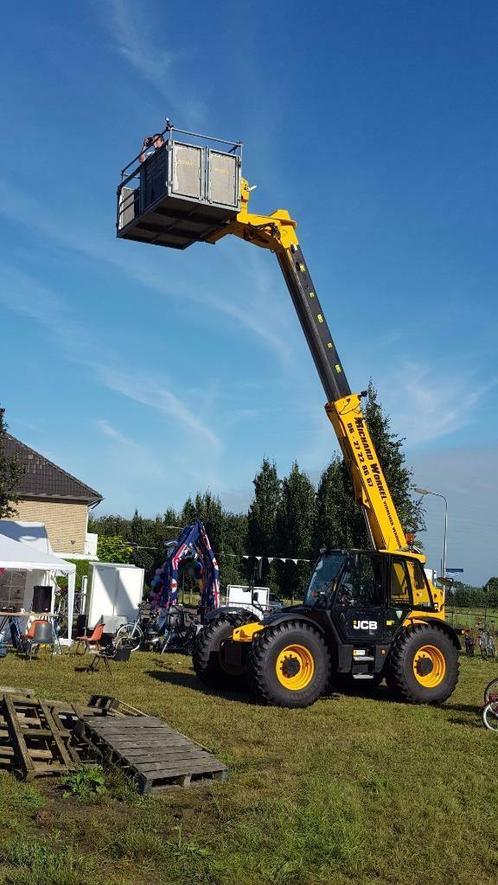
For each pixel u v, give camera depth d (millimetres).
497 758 7875
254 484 36625
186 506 41656
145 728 7094
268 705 10422
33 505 31109
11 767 6438
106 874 4516
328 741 8289
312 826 5328
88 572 25094
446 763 7508
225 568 36469
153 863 4727
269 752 7656
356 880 4680
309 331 12359
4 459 20922
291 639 10617
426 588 11984
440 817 5805
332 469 27859
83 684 11422
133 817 5465
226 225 11508
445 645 11727
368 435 12438
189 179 10719
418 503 20109
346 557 11703
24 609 18859
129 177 11461
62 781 6055
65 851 4758
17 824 5164
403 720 9852
